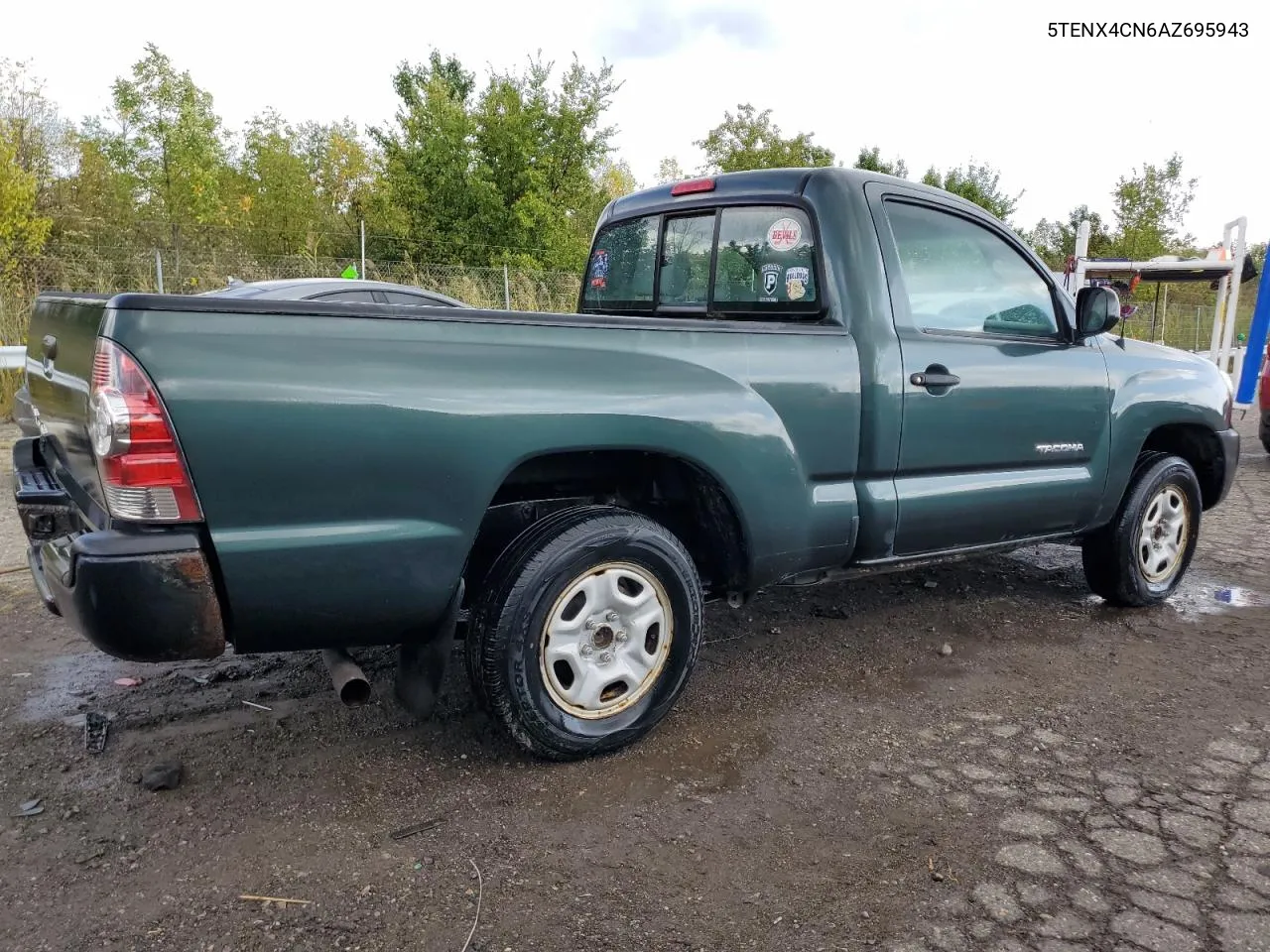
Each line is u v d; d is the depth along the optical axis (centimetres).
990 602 476
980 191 2998
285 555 241
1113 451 427
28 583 478
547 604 283
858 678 375
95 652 391
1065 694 361
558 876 241
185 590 230
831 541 342
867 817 270
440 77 2792
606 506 302
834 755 309
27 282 1305
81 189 2008
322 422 240
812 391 328
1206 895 234
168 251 1686
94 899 230
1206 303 2642
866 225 348
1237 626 443
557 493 335
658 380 293
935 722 335
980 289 387
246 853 250
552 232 2502
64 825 263
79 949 213
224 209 2505
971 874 242
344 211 3431
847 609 462
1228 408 490
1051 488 403
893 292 351
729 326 312
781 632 429
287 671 373
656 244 430
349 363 244
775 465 318
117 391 221
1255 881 240
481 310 267
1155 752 312
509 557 285
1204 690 365
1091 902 231
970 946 215
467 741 315
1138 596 457
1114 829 264
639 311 441
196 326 228
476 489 264
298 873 241
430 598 264
